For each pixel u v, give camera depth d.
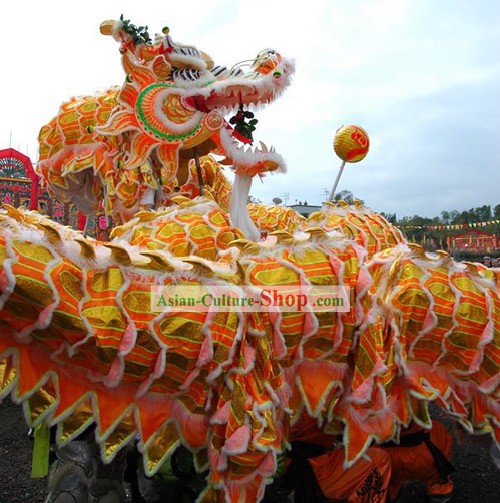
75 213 10.91
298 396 2.03
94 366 1.69
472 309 2.30
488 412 2.32
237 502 1.73
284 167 3.32
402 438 2.45
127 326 1.64
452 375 2.34
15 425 3.83
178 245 2.86
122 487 2.14
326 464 2.16
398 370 2.20
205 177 4.53
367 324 2.04
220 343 1.77
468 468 3.21
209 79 3.52
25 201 10.49
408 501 2.74
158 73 3.65
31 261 1.52
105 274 1.69
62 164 4.99
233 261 2.03
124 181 4.00
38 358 1.66
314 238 2.16
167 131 3.62
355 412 2.08
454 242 26.20
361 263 2.11
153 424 1.79
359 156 4.57
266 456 1.76
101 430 1.70
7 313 1.54
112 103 4.75
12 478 2.93
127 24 3.56
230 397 1.78
